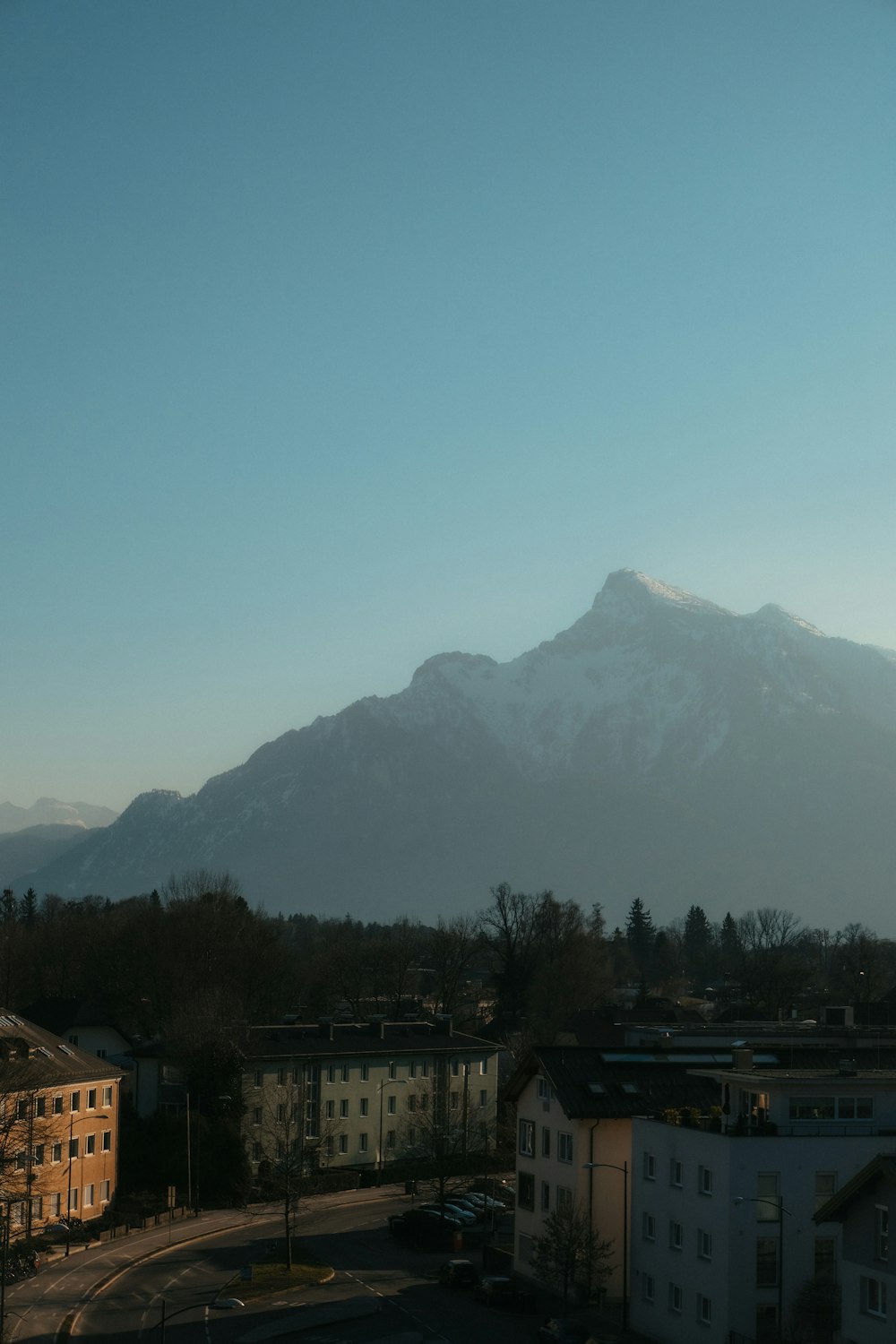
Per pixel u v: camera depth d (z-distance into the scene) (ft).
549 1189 289.33
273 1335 249.96
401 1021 560.20
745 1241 229.45
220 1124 409.49
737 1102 245.65
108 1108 378.73
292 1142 389.80
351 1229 362.74
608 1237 272.72
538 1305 274.98
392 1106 462.60
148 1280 296.71
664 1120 255.50
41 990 654.12
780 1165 231.71
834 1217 195.21
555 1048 294.25
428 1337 250.16
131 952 590.14
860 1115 238.07
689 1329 238.89
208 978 558.56
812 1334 223.30
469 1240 342.85
